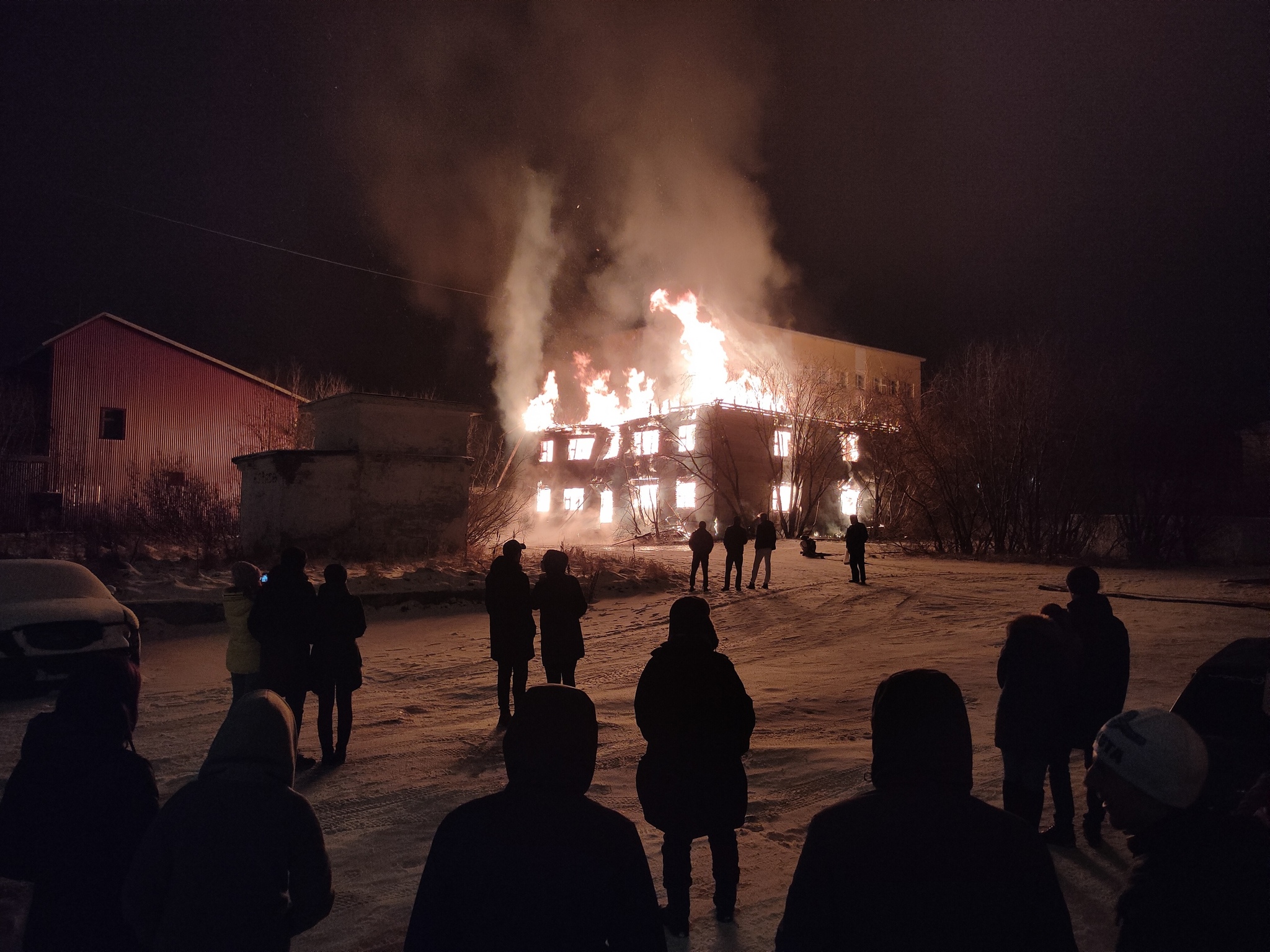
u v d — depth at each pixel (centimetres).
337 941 406
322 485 1938
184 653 1165
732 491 3619
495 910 199
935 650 1259
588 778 218
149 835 235
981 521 3184
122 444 3653
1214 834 195
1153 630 1401
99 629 912
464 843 206
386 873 484
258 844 231
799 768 682
